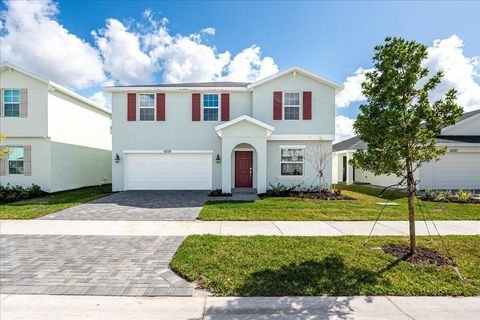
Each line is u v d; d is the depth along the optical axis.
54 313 3.17
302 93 14.60
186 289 3.77
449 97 4.74
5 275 4.20
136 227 7.22
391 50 4.95
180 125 15.01
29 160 14.42
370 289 3.72
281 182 14.66
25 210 9.33
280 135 14.51
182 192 14.19
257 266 4.46
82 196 13.17
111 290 3.74
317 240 5.94
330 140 14.66
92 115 18.45
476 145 15.20
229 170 13.34
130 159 15.02
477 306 3.37
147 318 3.08
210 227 7.24
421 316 3.14
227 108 15.01
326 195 12.94
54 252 5.23
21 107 14.15
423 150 5.00
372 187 18.42
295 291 3.67
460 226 7.38
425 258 4.85
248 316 3.12
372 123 5.02
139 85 15.43
